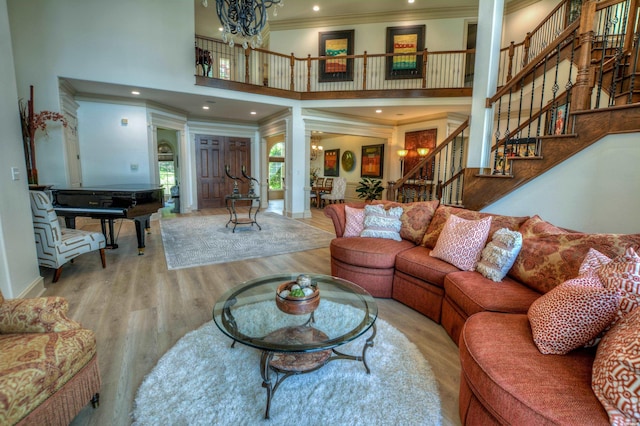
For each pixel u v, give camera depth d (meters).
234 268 3.66
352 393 1.62
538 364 1.24
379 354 1.96
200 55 6.09
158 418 1.44
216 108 7.13
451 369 1.85
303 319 1.81
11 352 1.23
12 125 2.48
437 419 1.46
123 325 2.33
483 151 3.44
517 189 2.91
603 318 1.22
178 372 1.76
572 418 0.99
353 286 2.26
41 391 1.17
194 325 2.33
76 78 4.84
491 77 3.39
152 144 6.47
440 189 4.49
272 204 9.89
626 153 2.18
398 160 8.54
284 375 1.63
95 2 4.86
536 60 2.88
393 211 3.34
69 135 5.20
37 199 2.93
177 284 3.15
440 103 6.24
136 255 4.12
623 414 0.93
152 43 5.31
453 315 2.16
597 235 1.77
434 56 7.43
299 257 4.13
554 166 2.61
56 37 4.68
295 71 8.01
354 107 6.64
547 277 1.86
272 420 1.44
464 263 2.36
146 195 4.19
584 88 2.46
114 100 6.00
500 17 3.36
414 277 2.61
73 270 3.52
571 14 6.09
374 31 7.64
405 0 6.86
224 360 1.87
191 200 8.23
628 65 3.36
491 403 1.18
